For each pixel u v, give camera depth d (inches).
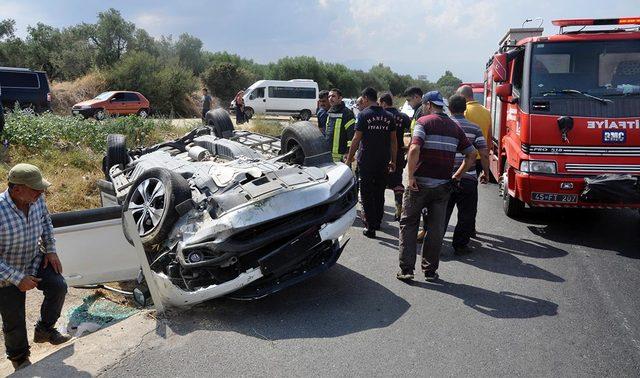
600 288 209.8
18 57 1541.6
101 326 194.4
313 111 1274.6
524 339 169.0
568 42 281.7
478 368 152.6
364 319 184.2
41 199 174.4
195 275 189.8
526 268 233.3
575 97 269.9
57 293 176.9
